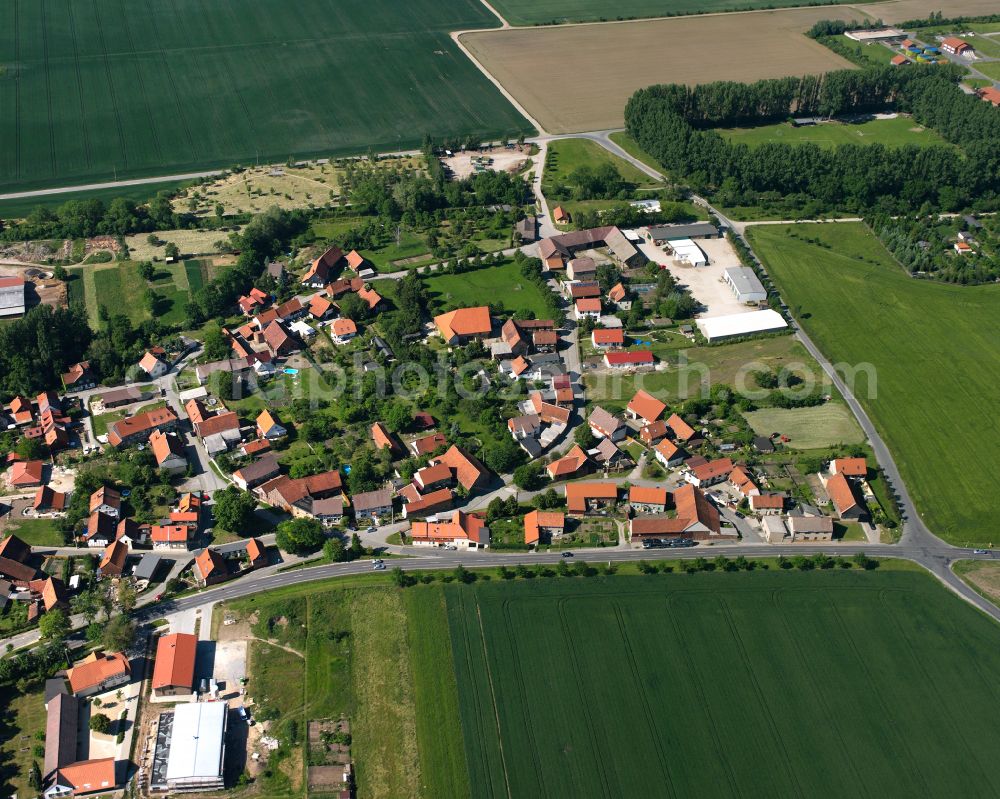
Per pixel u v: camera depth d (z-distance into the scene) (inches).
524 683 6968.5
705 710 6776.6
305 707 6811.0
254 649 7234.3
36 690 6943.9
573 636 7327.8
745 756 6466.5
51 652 7052.2
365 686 6963.6
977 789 6254.9
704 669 7066.9
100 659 7003.0
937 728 6648.6
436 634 7352.4
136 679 7003.0
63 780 6195.9
